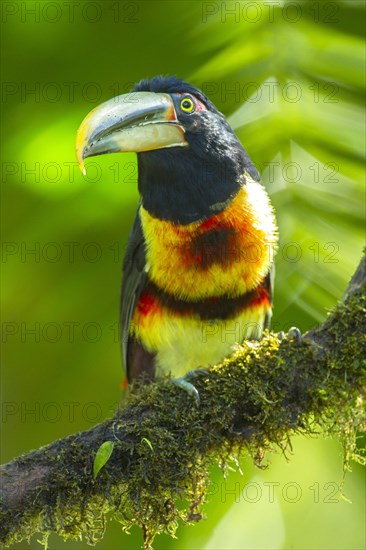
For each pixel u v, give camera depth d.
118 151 10.28
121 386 11.86
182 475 8.23
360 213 11.12
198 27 11.38
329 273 11.08
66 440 8.25
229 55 11.44
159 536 11.85
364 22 11.42
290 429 8.41
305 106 11.34
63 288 11.67
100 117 10.27
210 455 8.35
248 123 11.37
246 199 10.52
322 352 8.48
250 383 8.39
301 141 11.36
